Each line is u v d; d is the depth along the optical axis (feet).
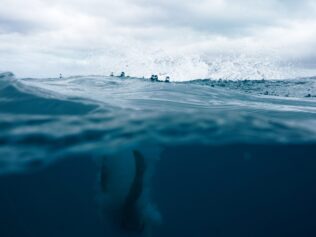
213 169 75.05
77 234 63.67
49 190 68.44
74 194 72.90
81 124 22.16
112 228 24.13
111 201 23.85
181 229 67.87
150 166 30.48
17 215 68.18
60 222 68.23
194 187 87.92
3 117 22.26
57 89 34.47
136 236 23.04
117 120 23.25
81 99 28.63
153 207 25.59
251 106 35.12
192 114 24.95
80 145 22.00
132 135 22.48
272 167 71.05
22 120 22.09
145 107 27.89
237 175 79.66
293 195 86.12
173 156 50.26
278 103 40.37
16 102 25.57
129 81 49.47
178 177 81.46
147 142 26.66
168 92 40.24
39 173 43.37
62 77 51.39
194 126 23.86
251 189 86.58
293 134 27.02
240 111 30.50
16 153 21.48
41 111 24.26
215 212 81.25
